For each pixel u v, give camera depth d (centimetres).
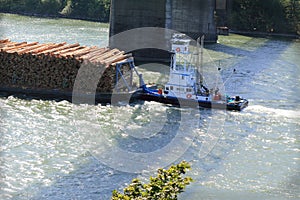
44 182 4622
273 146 6019
